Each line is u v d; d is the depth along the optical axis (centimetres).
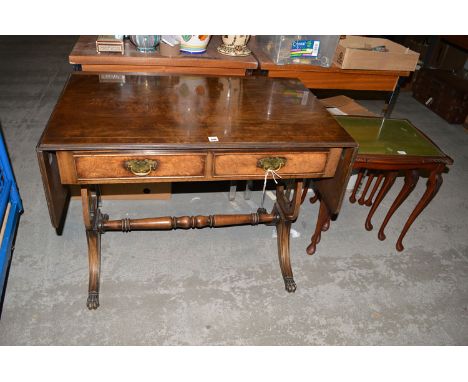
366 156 192
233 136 147
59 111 152
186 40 208
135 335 172
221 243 225
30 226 223
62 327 172
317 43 219
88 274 197
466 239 250
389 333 185
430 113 427
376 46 249
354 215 259
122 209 244
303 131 157
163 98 172
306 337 179
